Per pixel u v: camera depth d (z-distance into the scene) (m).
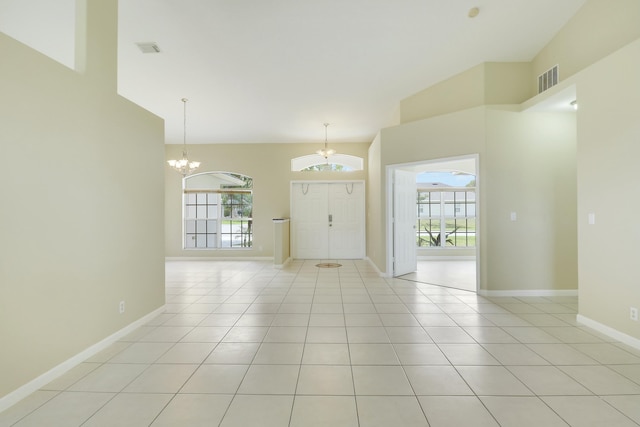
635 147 2.97
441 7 3.75
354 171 8.77
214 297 4.86
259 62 4.79
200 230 8.94
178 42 4.25
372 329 3.52
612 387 2.36
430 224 8.74
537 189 4.87
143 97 5.95
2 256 2.14
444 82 5.47
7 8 3.54
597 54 3.68
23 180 2.28
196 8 3.62
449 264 7.86
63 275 2.61
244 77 5.23
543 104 4.45
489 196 4.84
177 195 8.79
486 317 3.91
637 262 2.98
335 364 2.72
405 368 2.65
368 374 2.55
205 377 2.52
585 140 3.53
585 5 3.83
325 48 4.46
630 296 3.05
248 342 3.18
